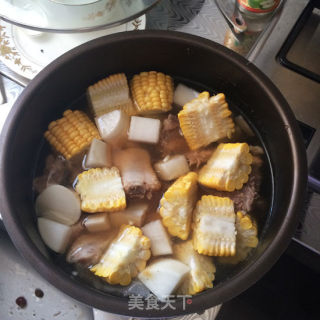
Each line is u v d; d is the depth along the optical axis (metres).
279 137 0.34
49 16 0.39
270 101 0.33
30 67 0.43
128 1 0.40
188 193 0.33
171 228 0.34
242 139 0.39
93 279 0.33
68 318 0.45
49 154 0.38
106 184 0.35
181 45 0.35
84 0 0.37
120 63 0.38
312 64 0.41
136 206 0.35
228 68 0.35
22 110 0.32
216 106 0.36
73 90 0.38
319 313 0.44
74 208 0.35
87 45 0.33
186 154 0.37
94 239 0.34
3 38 0.44
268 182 0.37
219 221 0.33
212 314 0.40
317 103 0.39
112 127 0.37
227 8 0.42
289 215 0.29
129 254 0.32
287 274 0.45
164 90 0.39
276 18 0.41
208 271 0.33
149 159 0.37
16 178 0.32
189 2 0.46
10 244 0.47
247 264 0.31
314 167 0.36
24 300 0.46
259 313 0.43
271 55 0.41
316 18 0.42
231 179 0.35
